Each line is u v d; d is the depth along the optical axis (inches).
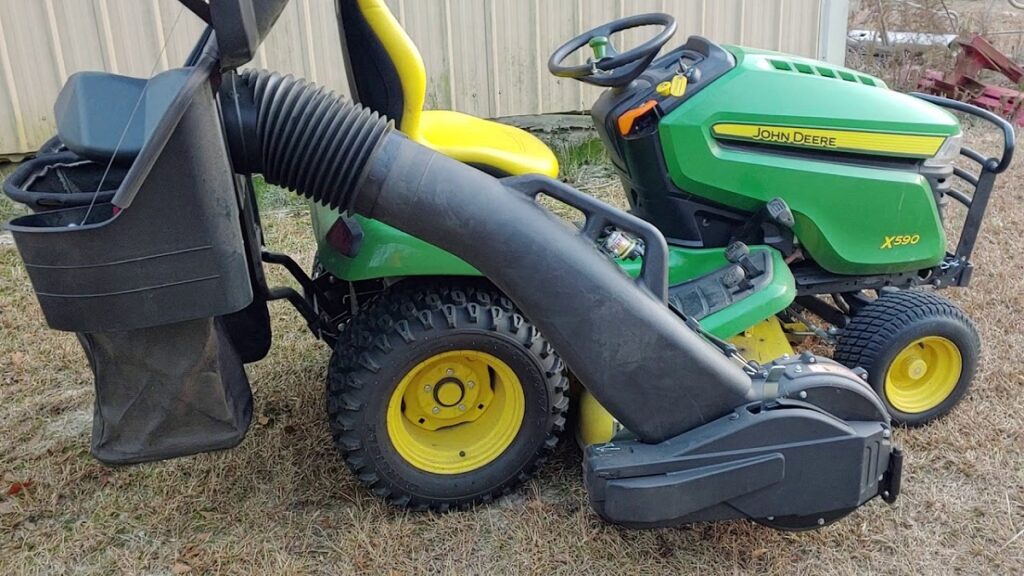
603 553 88.6
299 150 71.1
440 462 93.4
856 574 85.6
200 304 66.6
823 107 99.3
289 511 95.7
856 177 100.8
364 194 73.3
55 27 183.3
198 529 93.7
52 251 62.2
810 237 102.4
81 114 63.8
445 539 90.9
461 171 75.7
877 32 291.4
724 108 97.7
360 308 96.4
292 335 134.3
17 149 188.9
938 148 103.2
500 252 75.6
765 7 234.2
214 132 64.1
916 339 104.8
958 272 112.7
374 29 84.0
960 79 266.7
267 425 111.7
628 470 78.9
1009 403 113.1
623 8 223.3
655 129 99.2
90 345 70.2
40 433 111.7
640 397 79.5
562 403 93.5
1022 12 375.6
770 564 86.9
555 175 101.2
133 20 188.1
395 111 87.4
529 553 88.7
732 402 80.7
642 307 77.8
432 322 86.4
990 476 98.8
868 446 81.4
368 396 87.2
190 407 73.5
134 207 62.4
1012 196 190.9
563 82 222.5
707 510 80.4
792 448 79.8
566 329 77.4
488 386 95.3
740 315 94.8
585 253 77.5
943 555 87.7
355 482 99.7
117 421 73.0
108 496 99.0
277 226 181.6
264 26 64.8
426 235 75.2
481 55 213.3
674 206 102.0
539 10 214.5
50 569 88.2
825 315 119.6
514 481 94.8
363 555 88.7
